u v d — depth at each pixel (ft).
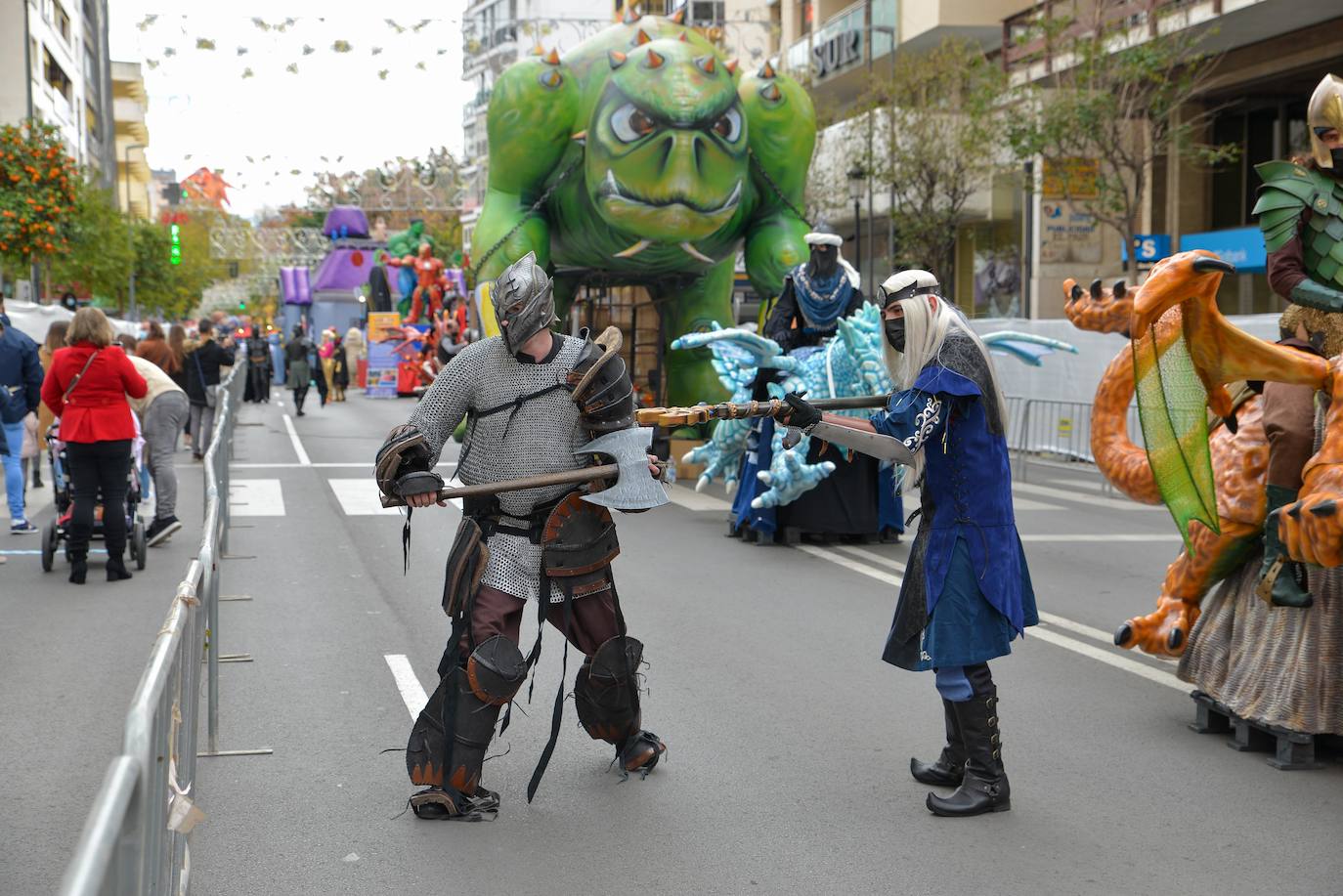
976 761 16.10
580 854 14.90
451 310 126.41
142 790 8.13
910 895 13.78
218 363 61.87
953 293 114.11
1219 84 86.69
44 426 38.93
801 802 16.57
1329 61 78.84
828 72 123.95
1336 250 17.69
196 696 15.02
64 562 34.30
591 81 48.01
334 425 85.92
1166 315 17.60
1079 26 89.04
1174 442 17.83
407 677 22.61
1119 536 38.81
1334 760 18.19
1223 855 14.84
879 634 25.91
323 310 192.13
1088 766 17.97
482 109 159.02
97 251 108.37
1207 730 19.53
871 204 98.07
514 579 16.01
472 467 16.21
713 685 22.11
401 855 14.88
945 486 15.64
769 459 36.68
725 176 44.60
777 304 37.37
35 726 19.89
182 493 49.19
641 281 55.31
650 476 15.81
